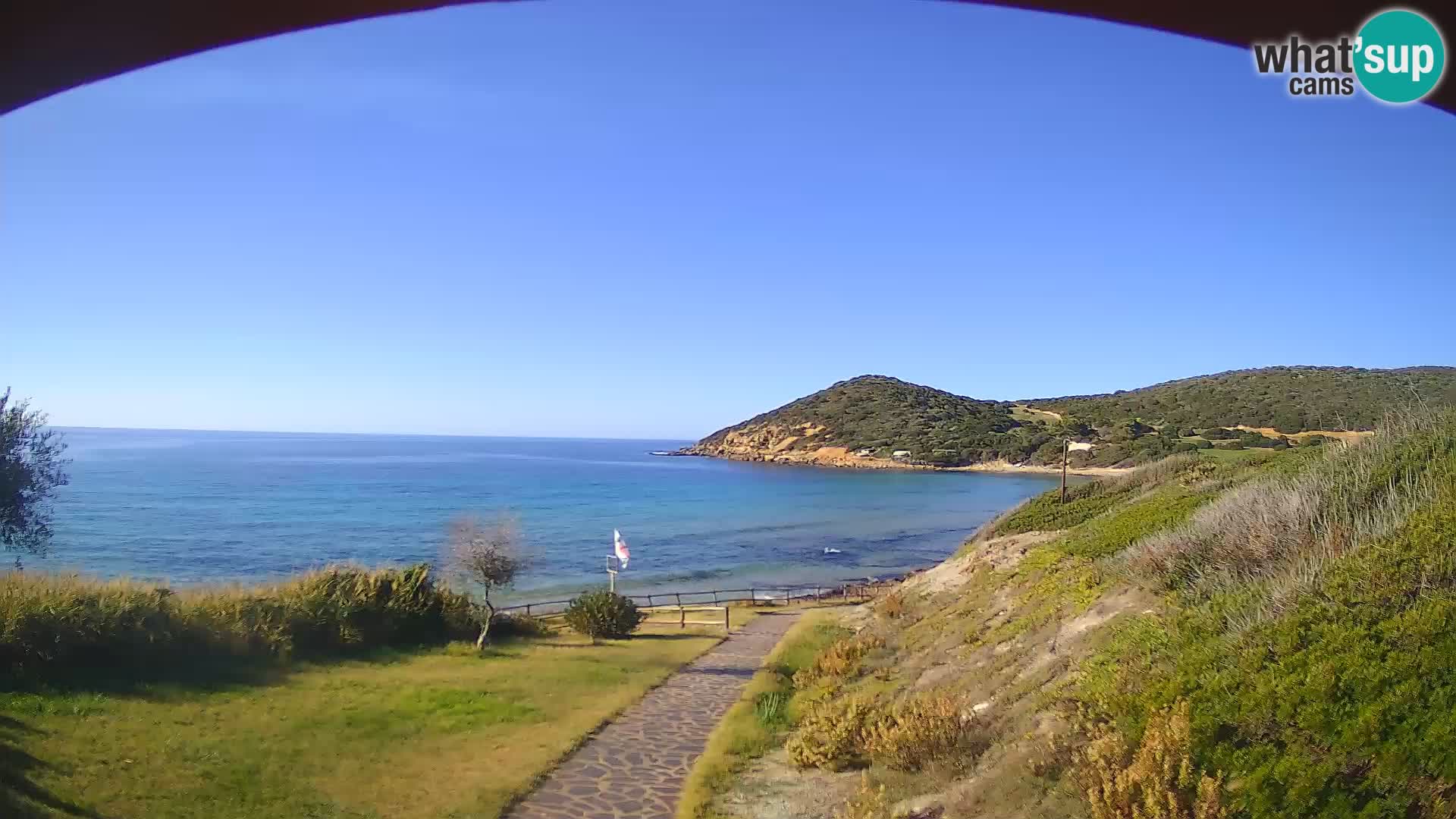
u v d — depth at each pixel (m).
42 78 2.11
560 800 9.31
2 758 8.73
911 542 61.69
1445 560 6.55
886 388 176.12
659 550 55.84
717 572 47.84
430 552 49.56
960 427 145.62
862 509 83.44
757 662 18.14
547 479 122.19
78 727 10.31
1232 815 5.20
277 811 8.57
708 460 199.50
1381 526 7.87
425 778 9.82
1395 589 6.40
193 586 16.52
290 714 11.98
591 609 21.98
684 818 8.52
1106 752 6.10
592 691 14.73
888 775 8.34
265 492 89.62
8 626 11.82
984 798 6.95
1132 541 13.00
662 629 24.23
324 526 61.84
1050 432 132.88
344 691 13.66
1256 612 7.18
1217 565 9.27
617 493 99.00
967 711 8.94
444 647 18.44
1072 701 7.74
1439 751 4.83
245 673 14.05
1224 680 6.28
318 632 16.53
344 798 9.06
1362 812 4.74
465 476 127.19
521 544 29.98
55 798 8.02
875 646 15.53
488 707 13.20
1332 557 7.62
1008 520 23.88
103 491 86.94
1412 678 5.37
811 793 8.85
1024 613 12.12
